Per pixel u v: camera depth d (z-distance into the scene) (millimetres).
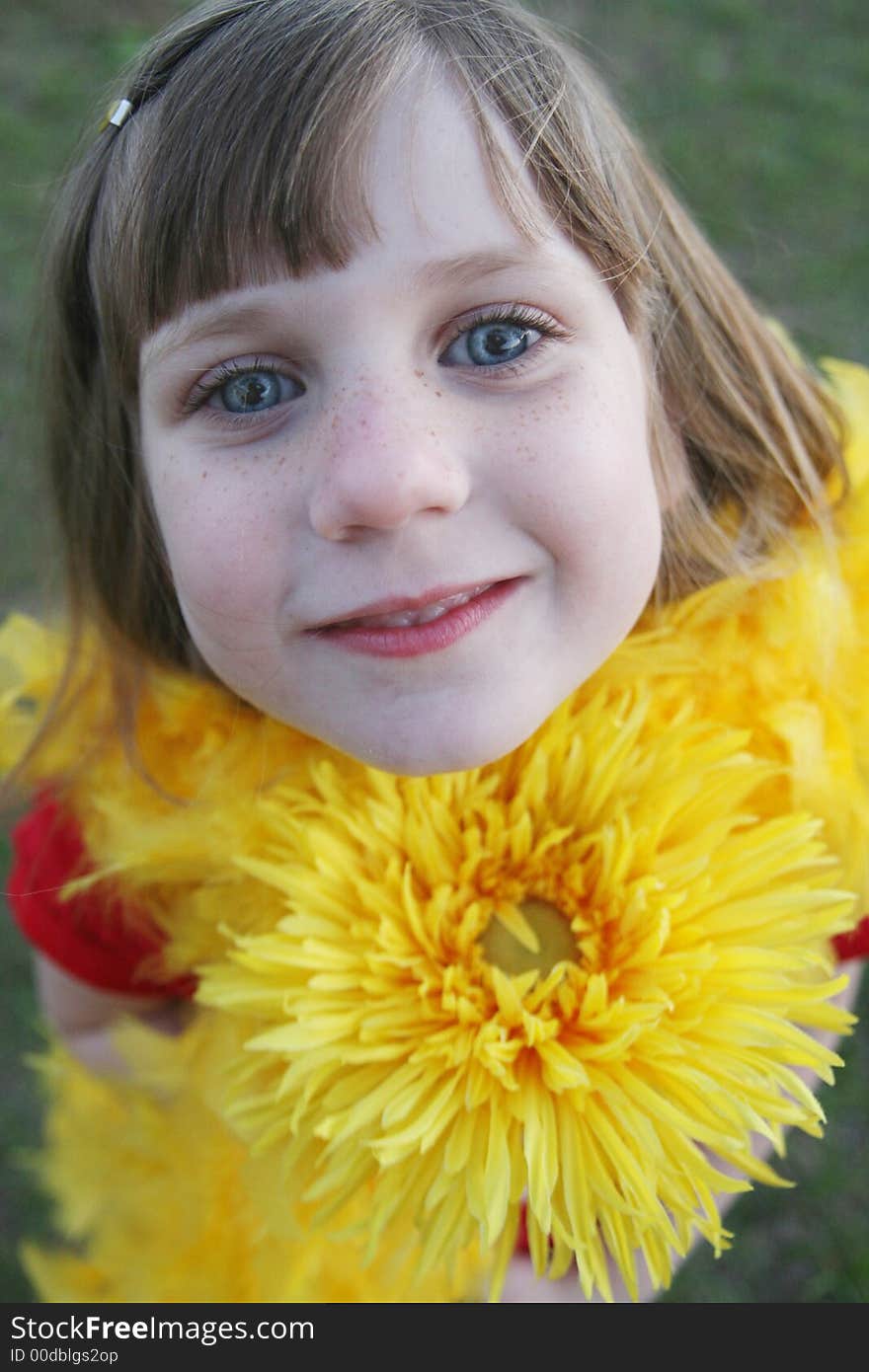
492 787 468
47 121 1286
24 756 536
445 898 454
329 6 422
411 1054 443
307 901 458
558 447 415
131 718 514
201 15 441
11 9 1431
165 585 504
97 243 451
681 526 490
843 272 1161
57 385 514
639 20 1448
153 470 439
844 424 543
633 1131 428
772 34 1439
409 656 420
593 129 451
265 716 495
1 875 873
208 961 507
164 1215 542
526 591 424
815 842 477
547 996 446
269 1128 459
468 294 409
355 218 401
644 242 466
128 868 497
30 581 833
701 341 498
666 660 483
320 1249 504
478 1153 436
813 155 1273
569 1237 428
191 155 414
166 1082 524
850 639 499
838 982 440
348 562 412
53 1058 600
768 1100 435
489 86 417
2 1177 775
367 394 405
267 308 408
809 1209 740
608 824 464
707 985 443
